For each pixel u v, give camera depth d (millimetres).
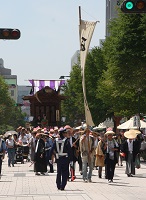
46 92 89438
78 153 33625
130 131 37844
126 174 39375
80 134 34125
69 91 153250
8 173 40719
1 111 189000
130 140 37500
